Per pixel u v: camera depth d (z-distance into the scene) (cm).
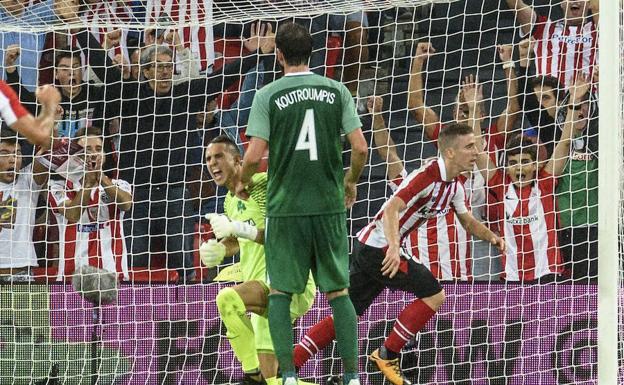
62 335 2900
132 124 3328
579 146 3098
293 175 2039
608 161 2289
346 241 2086
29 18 3136
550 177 3056
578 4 3297
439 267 3038
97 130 3181
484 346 2798
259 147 2044
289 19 3375
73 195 3178
